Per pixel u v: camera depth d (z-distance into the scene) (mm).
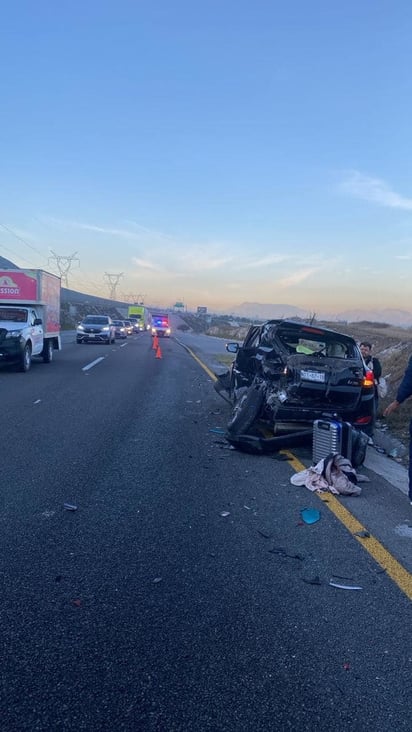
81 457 8078
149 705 3061
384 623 3955
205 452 8680
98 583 4379
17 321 19625
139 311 87125
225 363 26875
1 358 18344
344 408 8531
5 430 9672
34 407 12016
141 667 3375
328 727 2955
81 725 2902
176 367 23234
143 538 5277
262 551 5078
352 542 5348
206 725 2934
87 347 35062
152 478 7203
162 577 4508
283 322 9555
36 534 5281
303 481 7113
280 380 8805
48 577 4449
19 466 7523
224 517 5910
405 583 4559
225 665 3422
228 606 4102
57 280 23938
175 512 6004
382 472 8008
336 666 3457
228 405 13234
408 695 3225
